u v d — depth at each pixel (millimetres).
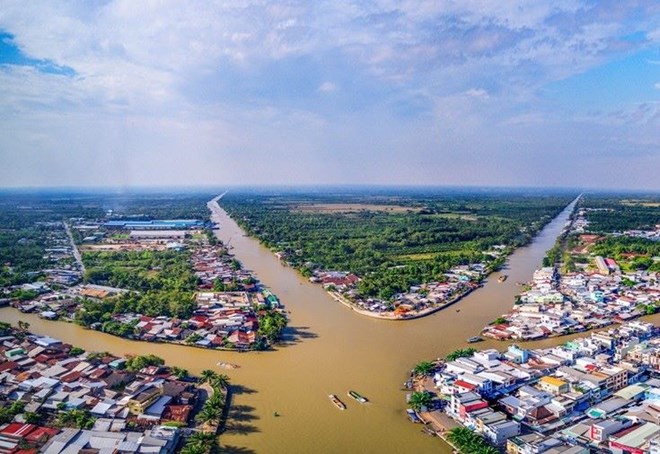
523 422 115438
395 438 110125
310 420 117438
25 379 133250
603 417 115688
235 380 139250
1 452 99062
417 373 142125
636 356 150500
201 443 102750
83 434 106750
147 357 146000
